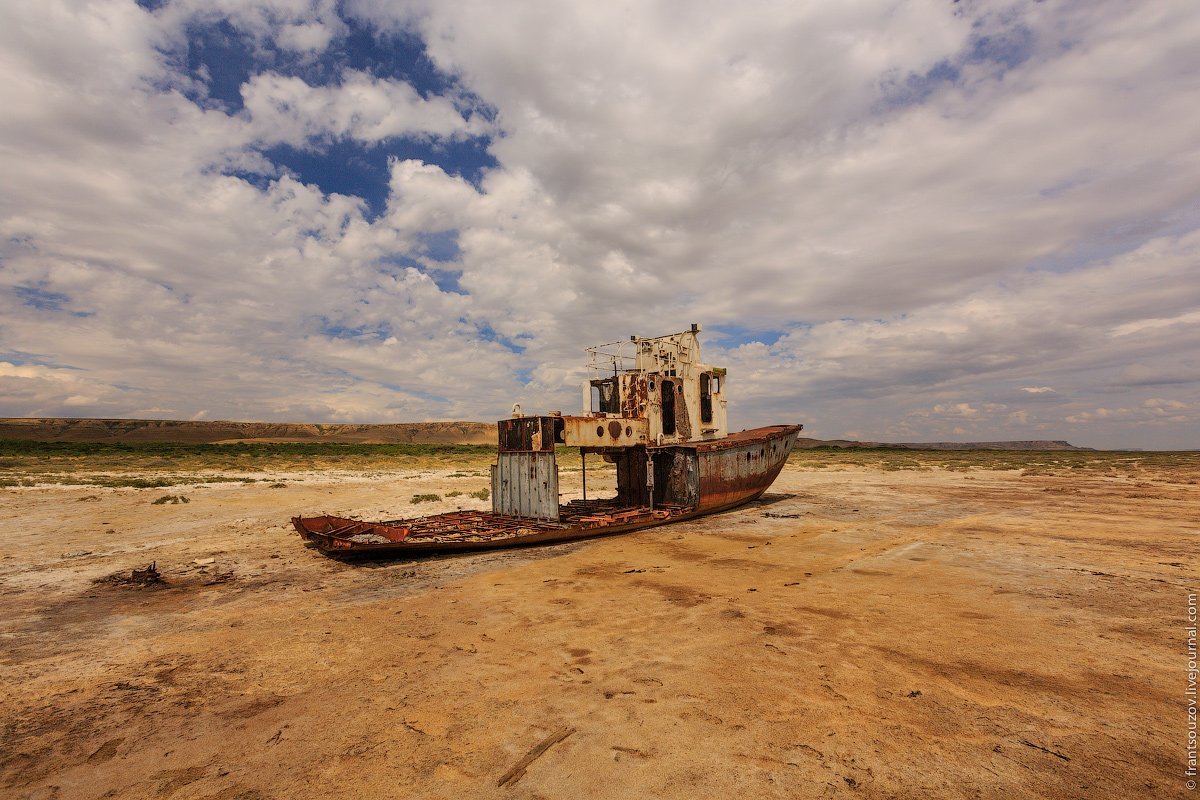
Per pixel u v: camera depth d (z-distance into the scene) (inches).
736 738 129.0
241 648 197.5
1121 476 946.7
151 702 155.6
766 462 593.0
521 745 128.1
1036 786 108.4
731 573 298.5
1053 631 200.1
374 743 130.6
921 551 351.3
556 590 269.4
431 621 225.0
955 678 160.9
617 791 109.5
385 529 361.4
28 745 133.0
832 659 175.9
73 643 204.8
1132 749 122.3
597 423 460.1
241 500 660.1
